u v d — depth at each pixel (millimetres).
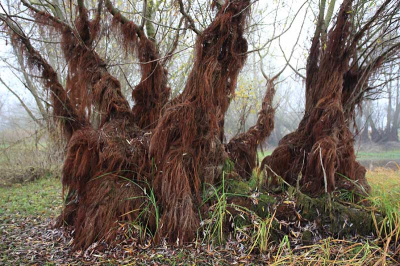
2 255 2975
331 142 3480
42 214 4613
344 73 4004
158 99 4242
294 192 3451
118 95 3840
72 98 3910
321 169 3480
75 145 3490
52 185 7652
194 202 3375
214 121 3400
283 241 2867
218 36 3281
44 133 6570
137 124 4152
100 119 4062
